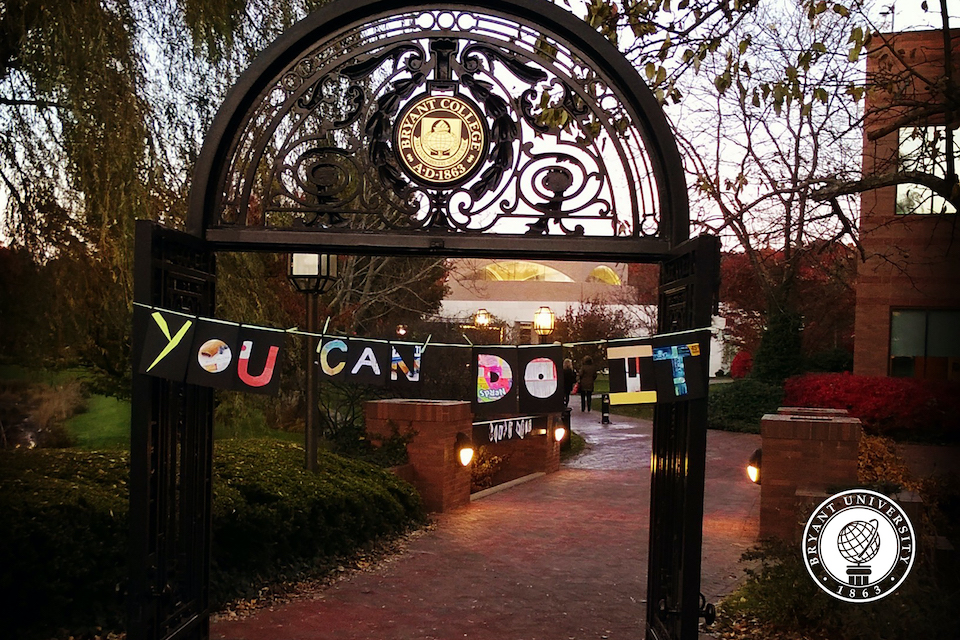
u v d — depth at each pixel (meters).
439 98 4.11
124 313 8.47
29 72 7.70
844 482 6.45
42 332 8.15
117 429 12.62
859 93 6.73
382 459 9.48
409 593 6.32
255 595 6.04
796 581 5.29
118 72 7.75
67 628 4.75
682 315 3.96
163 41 8.28
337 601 6.07
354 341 3.83
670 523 4.18
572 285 44.28
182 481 4.09
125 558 4.99
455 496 9.89
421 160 4.10
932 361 18.34
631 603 6.18
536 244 4.04
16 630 4.57
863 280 18.59
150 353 3.58
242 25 8.73
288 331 3.71
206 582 4.28
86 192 7.66
